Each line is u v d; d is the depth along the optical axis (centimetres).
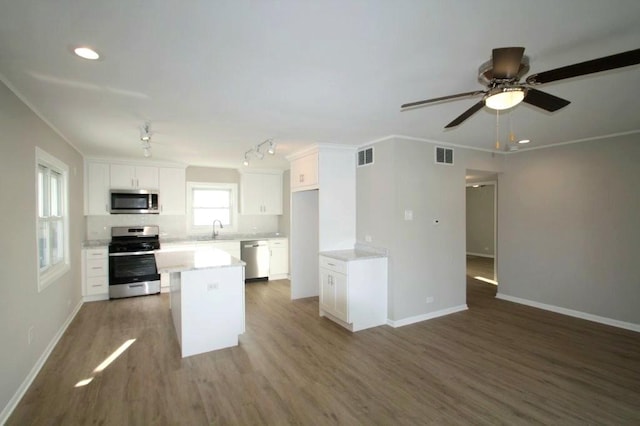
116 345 344
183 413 231
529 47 183
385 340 360
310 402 245
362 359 315
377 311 405
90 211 520
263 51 187
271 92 251
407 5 144
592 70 154
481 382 273
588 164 422
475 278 684
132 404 241
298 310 468
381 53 190
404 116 315
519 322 415
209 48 183
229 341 341
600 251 413
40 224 332
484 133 390
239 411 233
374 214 430
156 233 595
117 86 237
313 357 319
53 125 337
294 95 257
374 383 271
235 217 687
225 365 302
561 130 377
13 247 239
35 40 173
